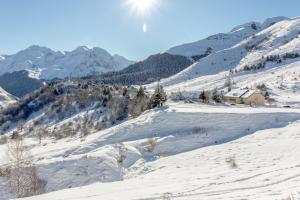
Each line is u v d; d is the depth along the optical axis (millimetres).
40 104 187500
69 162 43688
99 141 61688
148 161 49188
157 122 66875
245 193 18891
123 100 131500
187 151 54094
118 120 113938
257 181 22531
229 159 40375
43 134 107250
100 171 43500
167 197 19750
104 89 159250
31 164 39594
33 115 179500
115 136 63156
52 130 124688
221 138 59125
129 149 53094
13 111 191250
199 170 34750
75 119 136625
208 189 21516
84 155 46938
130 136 62906
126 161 49312
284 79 193375
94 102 150500
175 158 47812
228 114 68500
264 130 59938
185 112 70375
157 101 97250
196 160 44062
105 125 111688
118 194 22391
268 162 34812
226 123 64625
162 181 27812
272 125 63344
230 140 57656
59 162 43406
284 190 18109
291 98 134500
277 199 15461
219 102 112438
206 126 64062
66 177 40906
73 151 57969
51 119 155250
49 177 40188
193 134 59969
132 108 111688
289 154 38125
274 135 54500
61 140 87500
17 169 36812
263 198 16531
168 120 67312
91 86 197125
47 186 38594
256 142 51094
